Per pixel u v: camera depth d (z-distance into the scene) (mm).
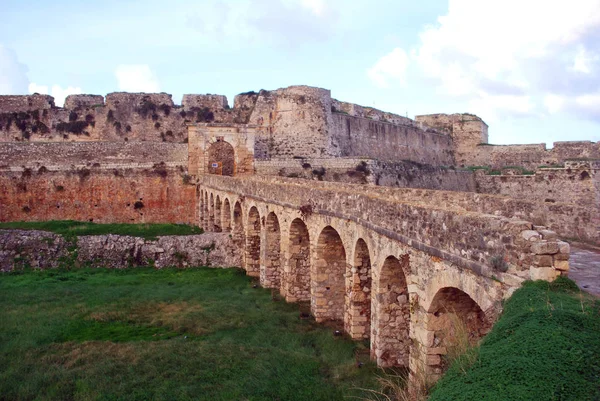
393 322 14391
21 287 25375
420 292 11836
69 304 22141
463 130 78062
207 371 14406
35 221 43375
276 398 12750
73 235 34312
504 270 8688
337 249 19938
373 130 62656
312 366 14891
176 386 13383
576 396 5742
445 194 16203
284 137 55062
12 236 31266
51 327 18797
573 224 12375
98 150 48719
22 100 60125
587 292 8047
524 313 7508
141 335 18234
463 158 77625
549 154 68000
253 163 47562
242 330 18672
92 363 15102
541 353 6488
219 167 49938
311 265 20688
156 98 63031
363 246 16578
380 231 14047
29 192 44844
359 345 16391
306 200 21016
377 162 48219
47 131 59781
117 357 15531
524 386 6020
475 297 9516
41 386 13555
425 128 72750
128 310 21203
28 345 16766
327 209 18828
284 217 23797
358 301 16922
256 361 15203
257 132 56125
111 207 46469
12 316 20094
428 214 11383
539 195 49375
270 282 26250
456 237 10188
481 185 65375
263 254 26766
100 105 61812
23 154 46312
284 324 19453
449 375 7488
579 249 11664
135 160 48125
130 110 61875
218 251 32375
